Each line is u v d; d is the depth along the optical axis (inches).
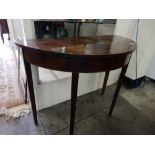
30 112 53.8
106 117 54.8
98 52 30.4
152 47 65.1
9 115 51.5
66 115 54.4
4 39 134.1
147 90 74.8
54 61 30.0
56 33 51.2
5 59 95.2
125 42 41.8
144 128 51.1
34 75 46.6
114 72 71.2
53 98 57.1
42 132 46.4
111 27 61.4
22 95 62.3
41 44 33.2
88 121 52.3
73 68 30.3
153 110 60.6
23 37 40.9
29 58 32.8
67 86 58.0
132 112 58.4
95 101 63.1
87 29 58.5
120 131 49.0
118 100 65.0
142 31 60.9
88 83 64.6
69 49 31.2
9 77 75.3
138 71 69.5
